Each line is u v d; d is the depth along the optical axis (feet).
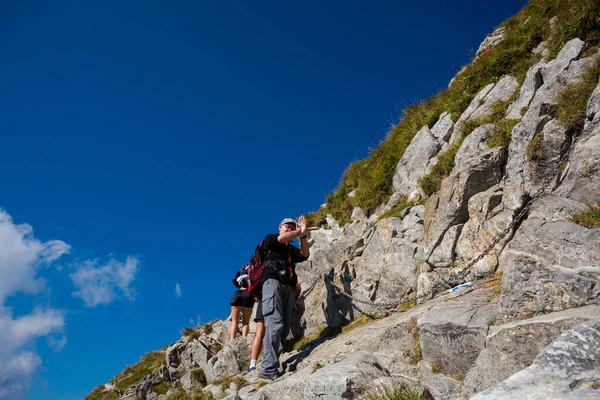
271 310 25.75
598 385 8.79
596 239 16.12
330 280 32.58
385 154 43.83
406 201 35.45
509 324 14.99
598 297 14.57
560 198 19.81
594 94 21.61
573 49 28.73
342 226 40.88
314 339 30.78
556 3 38.14
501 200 25.09
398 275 29.09
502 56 38.55
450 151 33.06
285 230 29.14
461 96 39.34
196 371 40.27
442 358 17.92
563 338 10.31
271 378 24.13
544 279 15.93
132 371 58.75
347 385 17.20
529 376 9.84
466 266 24.32
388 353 20.80
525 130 25.57
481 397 9.65
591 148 20.17
